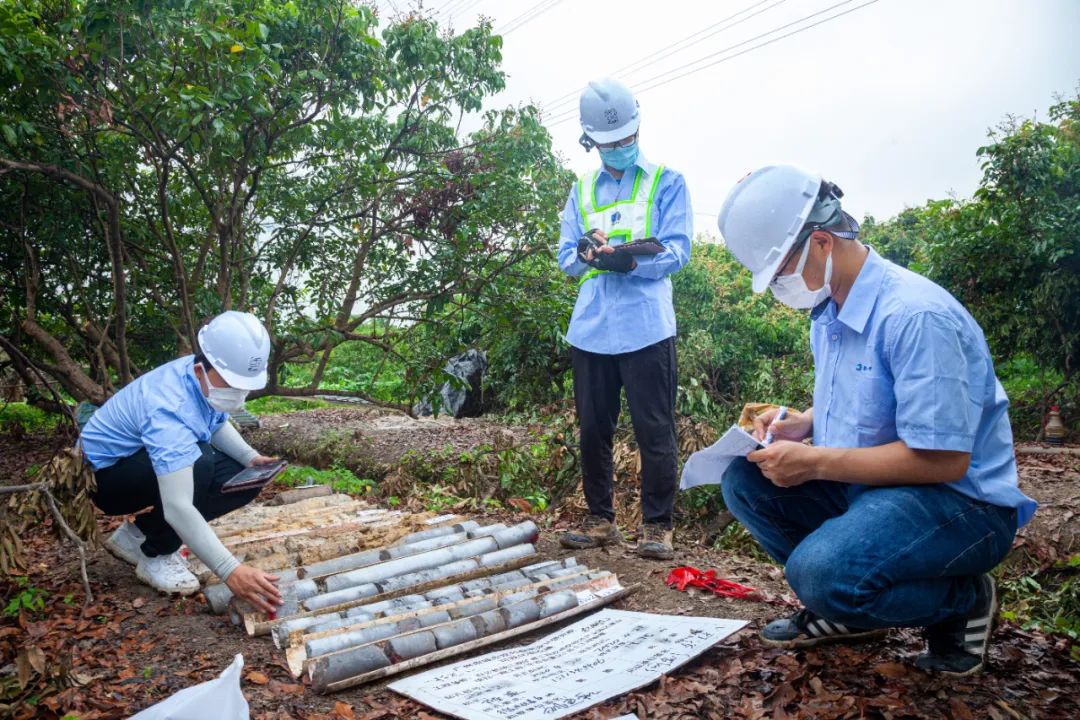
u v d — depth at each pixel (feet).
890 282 6.96
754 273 7.14
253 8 16.29
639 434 11.94
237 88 14.61
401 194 21.27
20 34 13.74
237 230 21.13
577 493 17.69
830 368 7.52
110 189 18.51
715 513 18.25
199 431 9.86
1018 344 30.09
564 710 7.11
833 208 6.93
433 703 7.36
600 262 11.48
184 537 9.09
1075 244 26.94
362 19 17.95
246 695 7.70
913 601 6.82
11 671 8.26
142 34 14.51
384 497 18.70
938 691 6.98
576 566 11.22
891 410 6.98
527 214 21.26
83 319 23.32
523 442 23.67
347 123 18.72
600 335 11.97
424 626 9.11
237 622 9.45
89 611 9.93
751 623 9.11
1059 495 18.86
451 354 22.79
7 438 28.58
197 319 21.33
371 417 34.96
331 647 8.45
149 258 22.13
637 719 7.00
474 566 11.14
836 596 6.71
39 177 18.20
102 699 7.58
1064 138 30.14
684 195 11.92
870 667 7.63
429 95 19.95
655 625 9.04
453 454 21.98
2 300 22.22
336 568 11.06
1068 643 8.35
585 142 11.91
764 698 7.23
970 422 6.47
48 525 14.32
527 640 9.27
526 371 30.60
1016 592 14.74
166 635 9.23
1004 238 28.37
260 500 16.97
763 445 7.32
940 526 6.68
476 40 19.94
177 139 15.62
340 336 21.03
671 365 11.93
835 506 7.90
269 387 21.50
